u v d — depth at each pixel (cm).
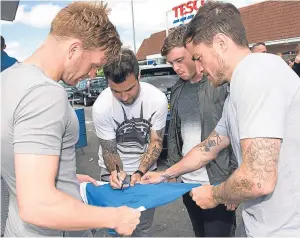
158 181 212
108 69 200
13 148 108
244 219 148
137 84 214
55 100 109
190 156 203
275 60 129
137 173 223
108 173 251
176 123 252
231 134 144
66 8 124
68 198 108
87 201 200
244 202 145
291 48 1916
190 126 241
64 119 112
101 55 128
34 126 104
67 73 126
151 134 241
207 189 151
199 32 140
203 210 237
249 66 127
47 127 105
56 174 114
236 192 127
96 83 1636
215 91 223
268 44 1927
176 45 224
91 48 123
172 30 235
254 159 119
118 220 117
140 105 228
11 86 110
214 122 227
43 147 104
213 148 196
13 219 123
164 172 212
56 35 121
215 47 138
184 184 202
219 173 229
